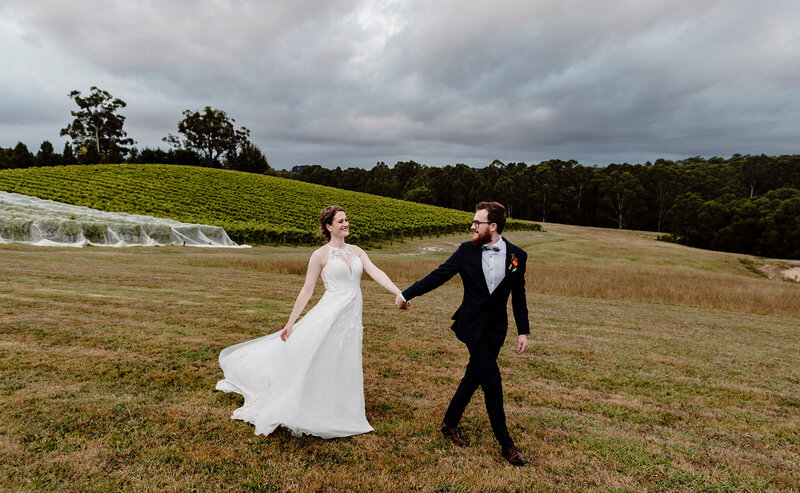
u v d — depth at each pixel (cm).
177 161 8881
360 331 338
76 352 449
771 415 417
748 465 308
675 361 600
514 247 293
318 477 258
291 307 795
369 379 440
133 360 437
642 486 273
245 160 9944
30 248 1638
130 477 246
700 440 348
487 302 290
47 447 271
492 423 296
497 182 9481
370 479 259
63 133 8569
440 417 358
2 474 240
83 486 235
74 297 720
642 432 359
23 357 423
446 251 3447
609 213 8356
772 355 685
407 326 700
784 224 5203
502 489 260
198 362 445
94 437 287
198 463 265
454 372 477
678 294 1329
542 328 780
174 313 663
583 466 295
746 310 1222
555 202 8925
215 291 922
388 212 5362
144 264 1379
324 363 316
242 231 2878
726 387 496
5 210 2506
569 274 1677
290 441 300
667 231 8000
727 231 5753
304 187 6594
